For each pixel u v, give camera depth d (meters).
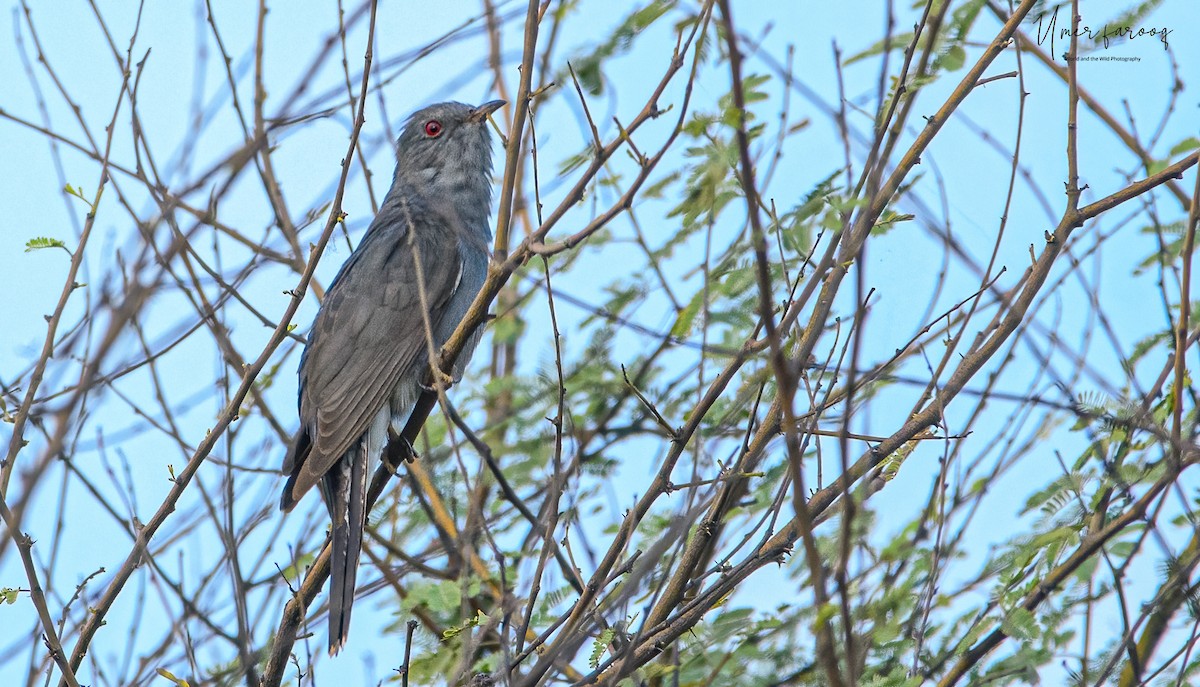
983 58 8.21
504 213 8.49
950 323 9.35
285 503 10.22
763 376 8.34
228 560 9.05
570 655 7.52
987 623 7.65
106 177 9.11
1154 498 8.03
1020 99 8.40
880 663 7.66
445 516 10.27
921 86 7.00
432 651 9.03
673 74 7.50
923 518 8.11
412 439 10.54
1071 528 7.91
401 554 10.40
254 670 8.52
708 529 8.36
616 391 9.91
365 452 11.10
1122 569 7.84
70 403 7.27
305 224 10.88
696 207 7.73
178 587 9.20
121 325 7.57
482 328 11.41
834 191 7.51
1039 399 8.20
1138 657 7.92
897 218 8.17
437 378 7.47
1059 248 8.20
